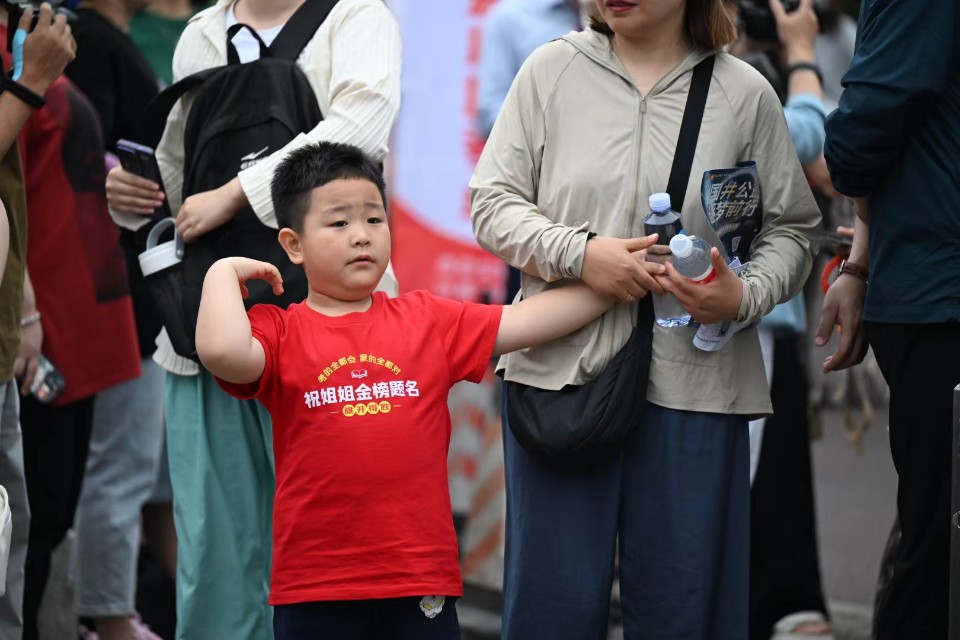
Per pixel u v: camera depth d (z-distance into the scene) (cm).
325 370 966
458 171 1852
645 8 1006
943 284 1018
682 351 1028
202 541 1155
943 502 1033
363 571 955
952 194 1013
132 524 1445
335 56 1161
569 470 1041
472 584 1647
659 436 1034
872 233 1059
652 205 985
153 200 1175
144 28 1906
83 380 1380
